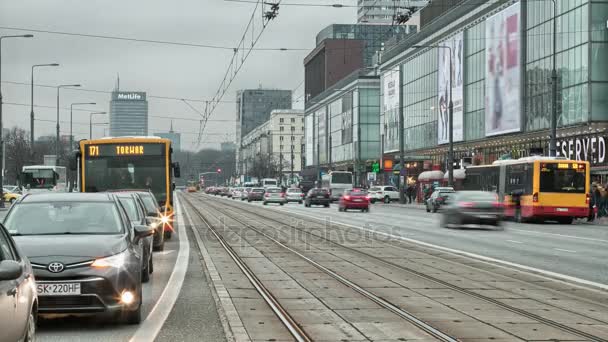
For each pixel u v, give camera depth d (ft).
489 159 239.09
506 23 214.07
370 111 381.19
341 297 45.06
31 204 39.96
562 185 136.15
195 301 43.52
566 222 141.59
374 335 33.14
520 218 143.43
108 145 90.17
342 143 412.16
